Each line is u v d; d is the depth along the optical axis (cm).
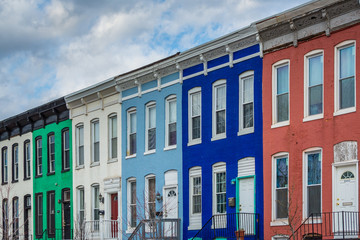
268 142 2331
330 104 2131
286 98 2308
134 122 3056
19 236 3803
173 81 2805
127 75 3022
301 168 2197
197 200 2647
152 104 2938
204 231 2550
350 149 2053
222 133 2552
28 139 3819
